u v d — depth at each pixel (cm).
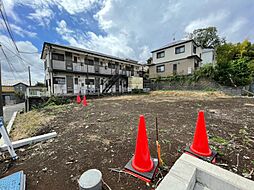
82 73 1467
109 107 715
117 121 421
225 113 504
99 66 1661
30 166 192
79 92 1340
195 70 1630
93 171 149
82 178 138
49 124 412
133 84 1898
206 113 504
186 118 438
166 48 1950
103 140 276
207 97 1151
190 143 251
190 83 1627
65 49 1288
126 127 359
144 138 173
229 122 386
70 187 150
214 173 135
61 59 1314
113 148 240
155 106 709
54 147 250
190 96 1267
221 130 319
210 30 2411
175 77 1773
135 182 155
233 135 287
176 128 338
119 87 1912
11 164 198
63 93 1243
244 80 1298
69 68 1362
